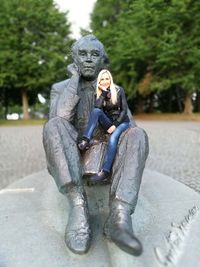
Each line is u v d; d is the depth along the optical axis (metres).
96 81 4.30
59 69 28.14
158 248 3.21
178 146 11.52
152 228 3.59
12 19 27.67
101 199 3.88
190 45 24.97
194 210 3.99
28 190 4.66
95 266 3.03
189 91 27.06
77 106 4.06
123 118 3.91
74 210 3.27
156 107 35.72
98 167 3.66
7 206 4.12
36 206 4.08
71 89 4.01
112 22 32.22
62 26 29.28
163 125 19.64
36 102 34.22
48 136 3.52
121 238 2.78
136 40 26.22
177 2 24.30
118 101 4.00
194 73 25.53
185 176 7.59
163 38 25.91
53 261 3.10
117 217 3.08
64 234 3.38
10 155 10.41
